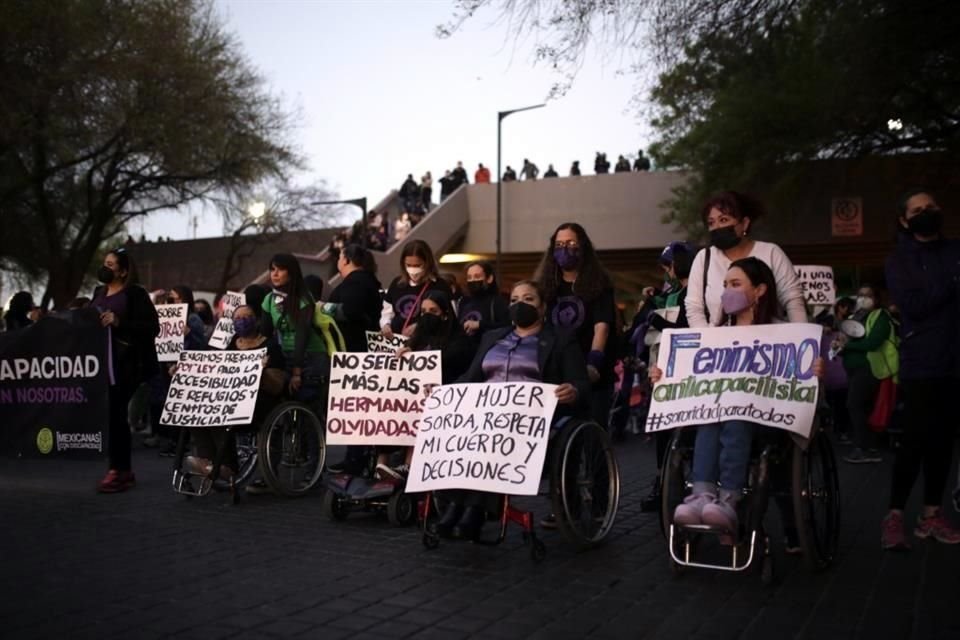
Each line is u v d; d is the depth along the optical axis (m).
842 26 15.30
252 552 5.34
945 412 5.36
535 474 5.02
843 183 23.92
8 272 33.94
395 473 6.20
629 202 30.66
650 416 4.91
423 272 7.57
